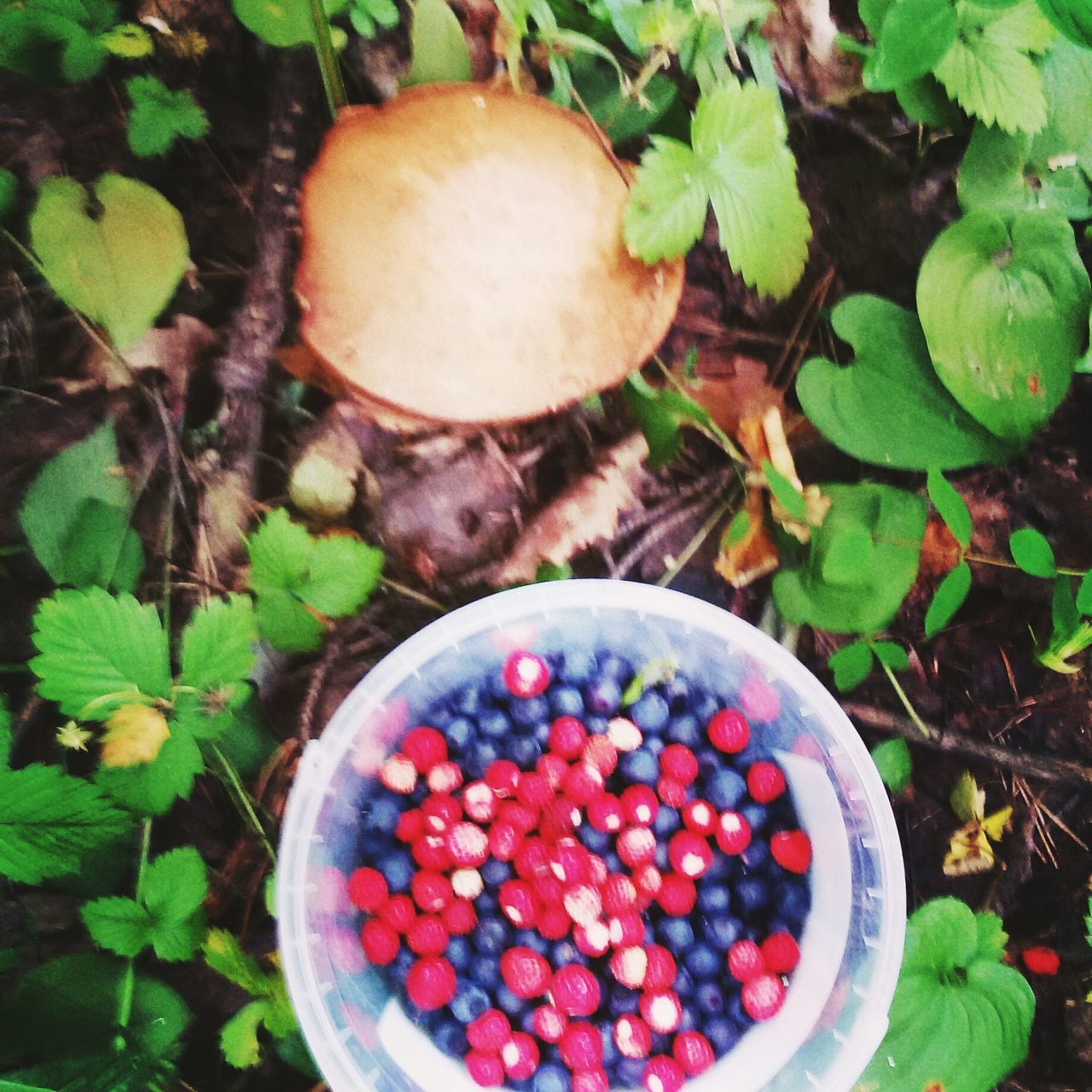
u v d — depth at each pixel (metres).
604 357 0.25
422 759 0.25
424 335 0.24
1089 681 0.28
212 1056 0.25
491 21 0.27
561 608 0.25
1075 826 0.28
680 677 0.26
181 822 0.26
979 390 0.25
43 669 0.23
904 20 0.23
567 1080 0.24
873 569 0.26
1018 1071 0.27
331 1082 0.22
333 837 0.24
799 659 0.28
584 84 0.26
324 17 0.25
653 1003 0.24
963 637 0.28
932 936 0.25
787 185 0.24
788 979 0.25
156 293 0.25
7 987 0.25
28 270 0.26
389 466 0.27
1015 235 0.25
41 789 0.22
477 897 0.25
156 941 0.24
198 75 0.27
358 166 0.24
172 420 0.26
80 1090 0.23
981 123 0.26
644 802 0.25
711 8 0.26
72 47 0.25
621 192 0.25
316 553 0.24
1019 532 0.25
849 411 0.26
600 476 0.27
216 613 0.24
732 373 0.28
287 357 0.26
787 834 0.25
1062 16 0.22
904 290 0.28
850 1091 0.24
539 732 0.26
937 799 0.28
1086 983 0.27
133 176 0.27
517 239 0.24
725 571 0.28
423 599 0.27
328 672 0.27
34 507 0.25
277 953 0.26
